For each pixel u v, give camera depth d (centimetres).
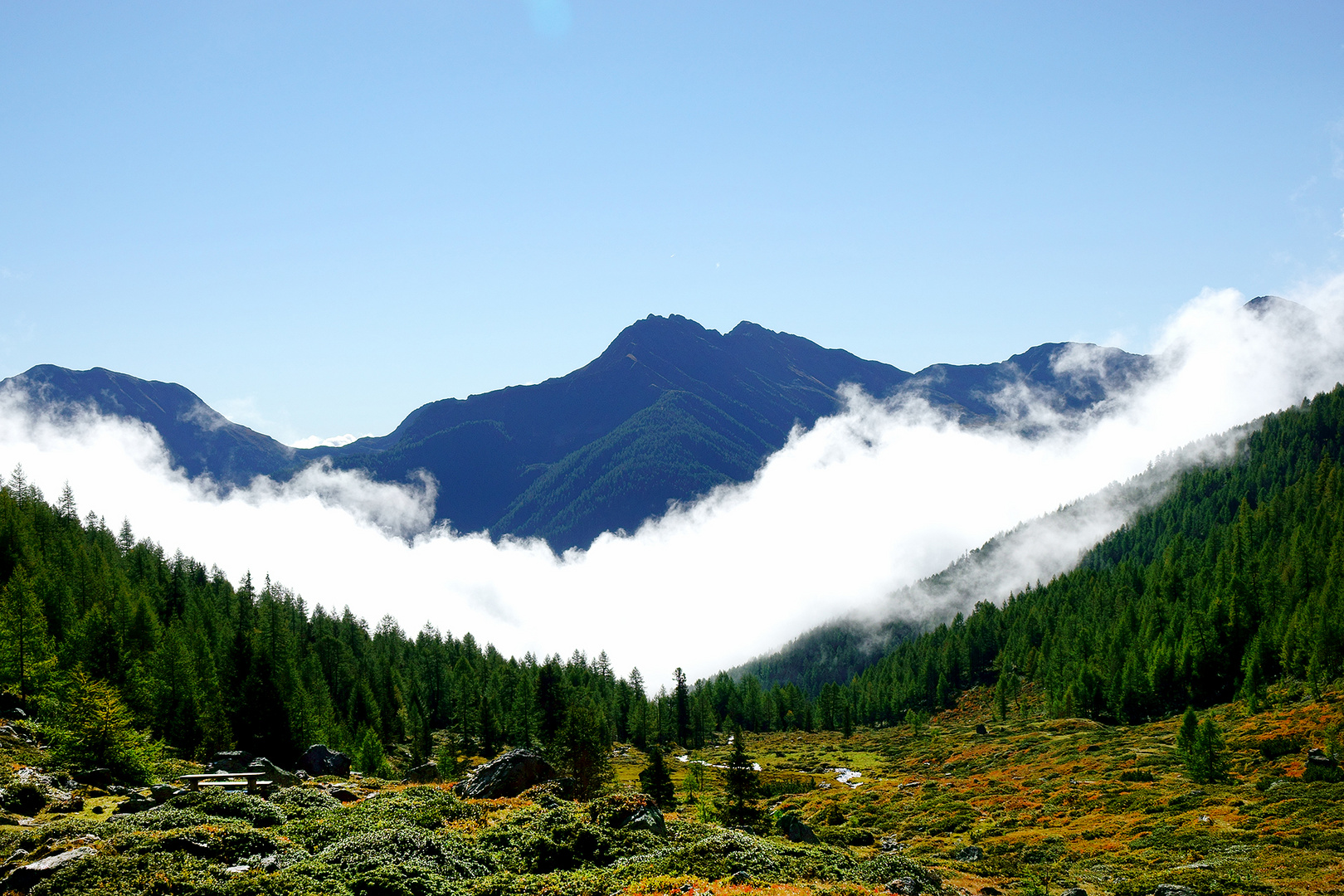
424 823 3950
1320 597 11775
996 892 4572
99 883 2530
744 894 2650
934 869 5356
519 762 5425
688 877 2903
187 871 2717
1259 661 11525
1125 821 6544
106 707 4950
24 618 7131
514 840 3572
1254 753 7931
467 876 3081
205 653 9588
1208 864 4725
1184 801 6688
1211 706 11975
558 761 7569
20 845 2966
